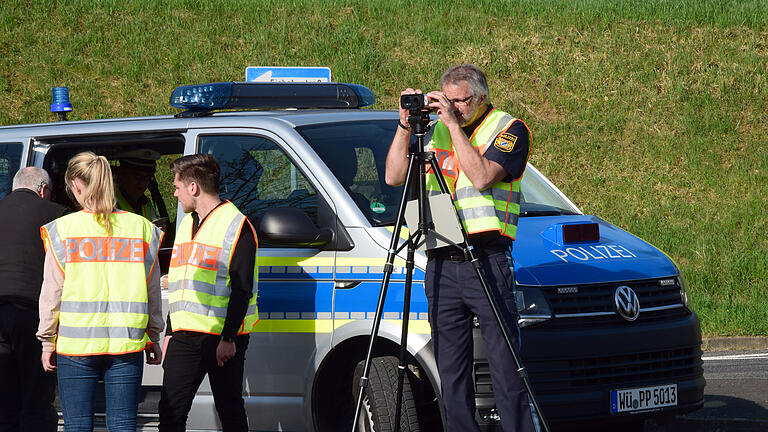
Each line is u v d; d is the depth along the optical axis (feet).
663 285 65.67
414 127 53.62
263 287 65.31
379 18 237.86
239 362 61.16
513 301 55.21
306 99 78.89
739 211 166.71
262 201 67.41
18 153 74.59
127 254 57.47
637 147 190.19
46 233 57.57
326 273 63.36
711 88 205.05
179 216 67.36
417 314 59.88
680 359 64.95
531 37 226.99
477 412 58.03
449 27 233.76
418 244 55.42
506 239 55.52
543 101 205.05
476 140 56.08
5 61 215.51
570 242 65.92
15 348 65.31
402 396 57.21
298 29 232.53
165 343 63.16
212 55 221.25
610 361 61.41
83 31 228.63
